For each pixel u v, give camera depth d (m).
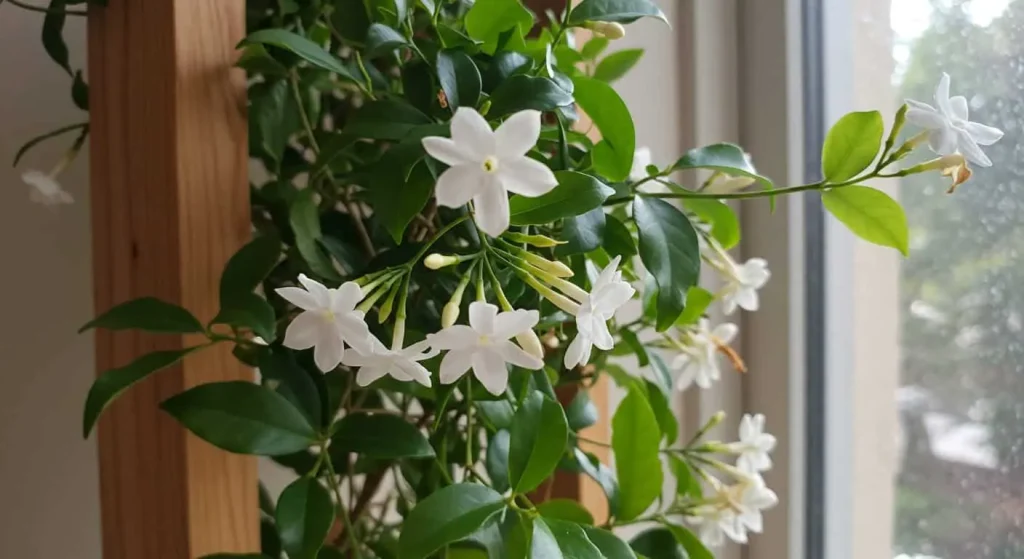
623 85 0.46
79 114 0.38
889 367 0.47
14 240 0.37
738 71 0.49
